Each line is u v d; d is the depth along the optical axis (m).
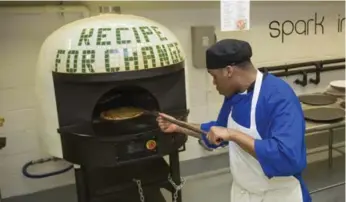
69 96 1.68
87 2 2.50
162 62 1.68
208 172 2.95
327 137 3.43
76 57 1.62
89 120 1.70
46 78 1.72
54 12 2.41
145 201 2.17
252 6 3.02
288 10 3.20
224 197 2.59
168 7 2.73
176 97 1.83
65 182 2.75
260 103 1.39
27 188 2.64
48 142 1.80
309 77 3.40
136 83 1.68
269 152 1.28
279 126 1.31
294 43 3.30
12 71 2.41
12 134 2.51
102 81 1.60
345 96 2.76
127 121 1.76
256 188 1.55
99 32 1.66
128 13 2.61
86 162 1.66
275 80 1.42
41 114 1.82
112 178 1.93
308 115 2.48
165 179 1.94
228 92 1.48
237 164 1.55
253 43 3.12
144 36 1.69
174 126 1.67
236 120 1.49
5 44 2.36
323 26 3.40
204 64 2.87
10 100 2.45
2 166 2.53
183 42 2.85
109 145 1.61
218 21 2.94
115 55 1.60
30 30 2.39
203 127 1.73
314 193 2.62
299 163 1.27
